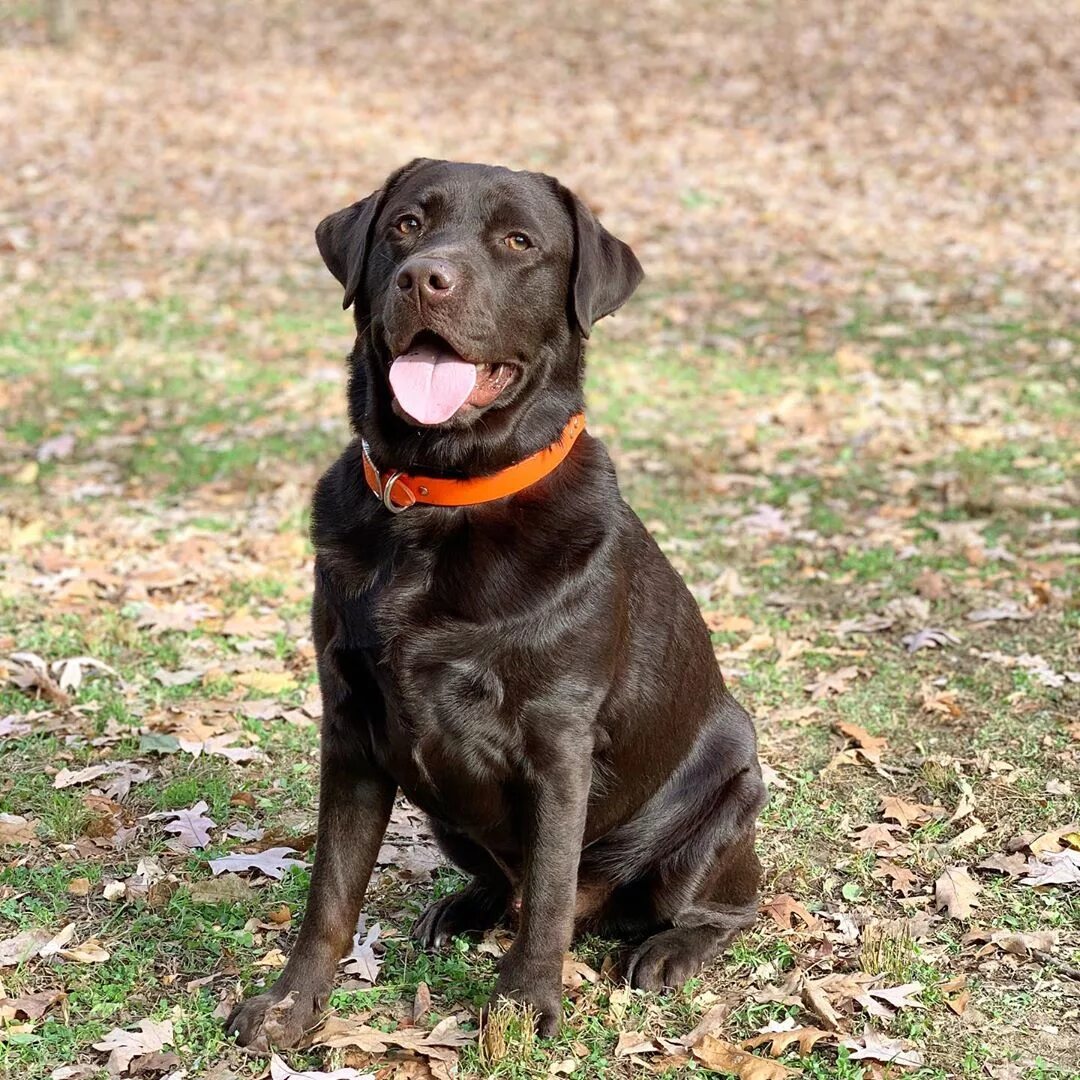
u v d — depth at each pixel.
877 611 5.74
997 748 4.55
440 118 17.89
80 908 3.66
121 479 7.56
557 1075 3.03
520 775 3.17
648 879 3.60
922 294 10.90
